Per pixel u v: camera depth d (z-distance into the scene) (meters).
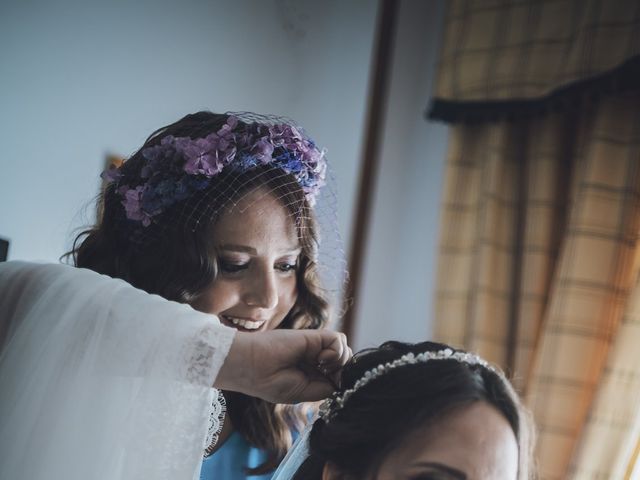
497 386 1.10
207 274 1.40
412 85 2.89
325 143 2.88
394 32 2.87
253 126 1.48
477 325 2.41
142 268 1.47
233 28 2.57
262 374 1.12
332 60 2.90
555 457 2.12
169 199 1.42
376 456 1.07
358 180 2.86
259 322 1.46
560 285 2.19
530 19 2.40
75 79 2.19
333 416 1.16
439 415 1.06
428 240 2.83
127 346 1.10
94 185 2.22
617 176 2.19
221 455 1.56
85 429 1.08
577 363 2.14
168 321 1.11
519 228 2.45
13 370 1.12
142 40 2.34
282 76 2.75
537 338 2.32
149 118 2.37
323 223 1.72
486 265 2.42
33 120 2.10
